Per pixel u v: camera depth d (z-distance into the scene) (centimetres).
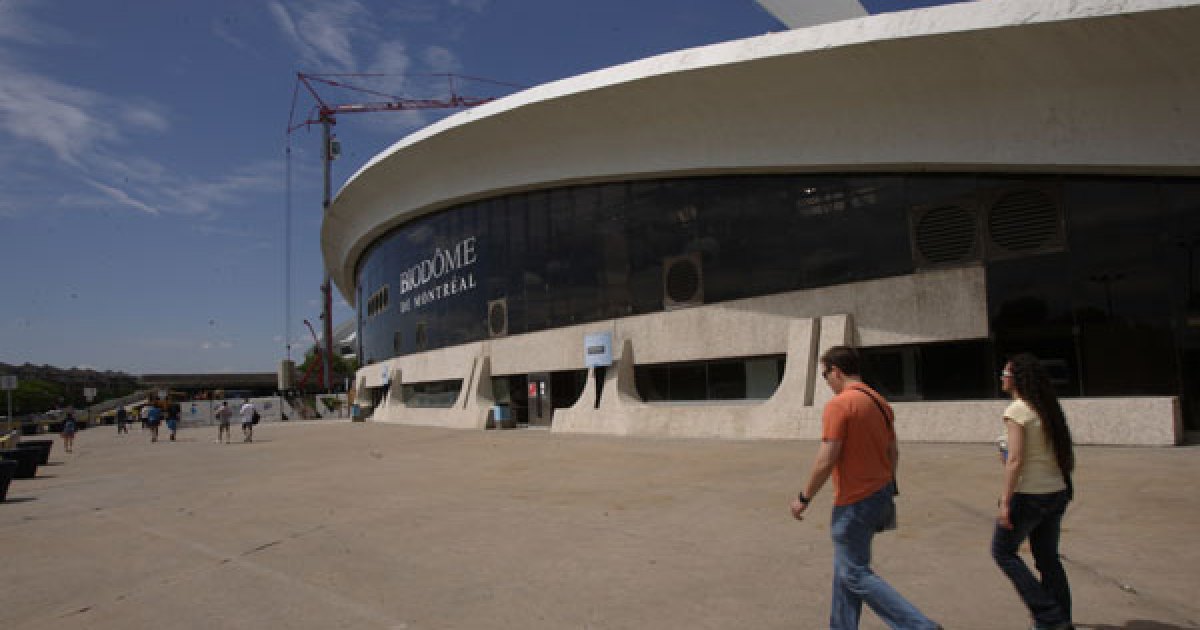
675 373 2184
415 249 3444
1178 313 1396
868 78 1700
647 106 2141
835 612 407
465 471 1431
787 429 1727
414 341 3450
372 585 633
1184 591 512
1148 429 1273
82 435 4469
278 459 1958
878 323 1741
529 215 2716
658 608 534
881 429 408
